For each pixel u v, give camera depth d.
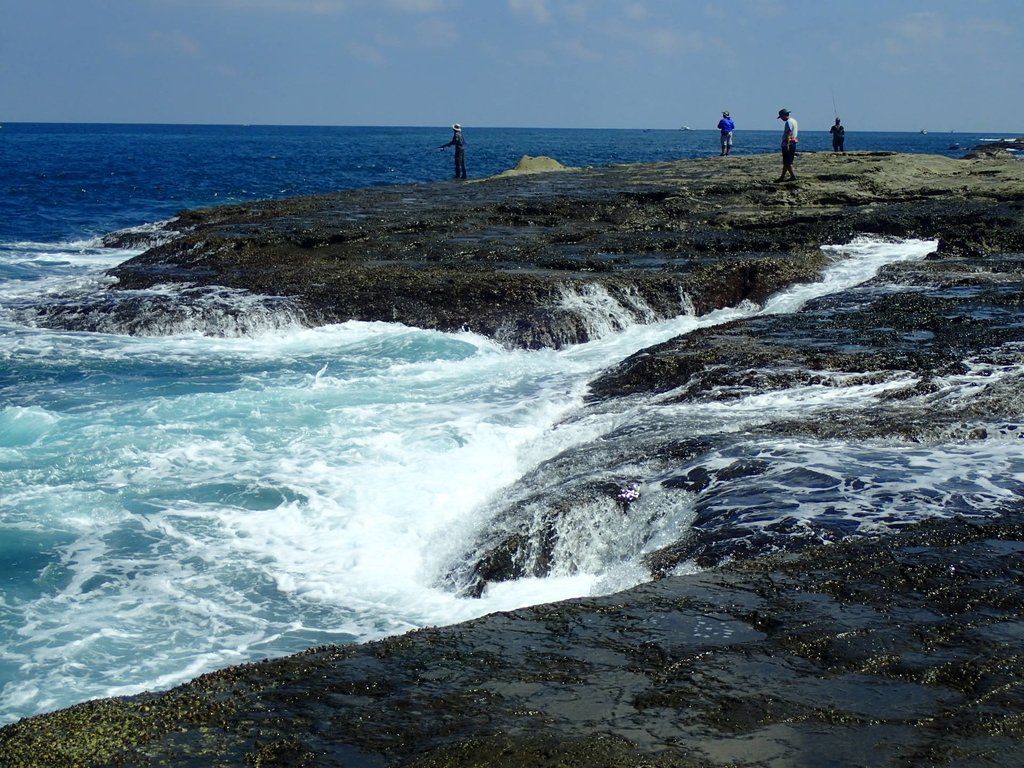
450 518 9.36
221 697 5.18
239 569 8.41
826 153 35.00
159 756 4.65
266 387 13.38
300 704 5.09
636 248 20.36
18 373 14.02
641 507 8.62
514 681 5.29
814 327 13.82
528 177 33.75
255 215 26.48
